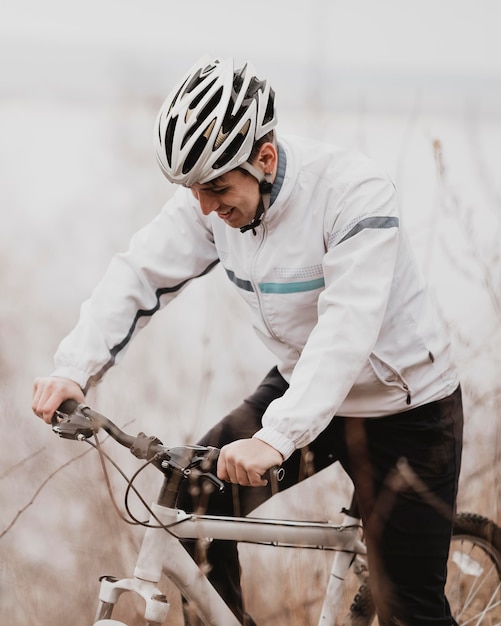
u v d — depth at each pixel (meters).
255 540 4.51
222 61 4.22
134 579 4.00
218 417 6.21
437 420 4.72
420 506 4.62
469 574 5.59
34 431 5.98
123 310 4.73
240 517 4.67
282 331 4.70
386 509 4.65
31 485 5.63
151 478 5.86
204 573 4.32
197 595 4.29
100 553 5.11
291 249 4.48
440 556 4.67
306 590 5.05
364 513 4.73
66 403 4.29
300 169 4.43
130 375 6.25
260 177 4.25
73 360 4.48
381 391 4.65
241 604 4.79
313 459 5.00
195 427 5.02
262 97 4.17
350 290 4.19
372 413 4.69
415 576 4.66
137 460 5.95
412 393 4.66
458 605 5.52
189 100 4.05
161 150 4.12
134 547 5.12
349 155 4.48
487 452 5.64
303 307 4.58
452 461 4.75
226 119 4.04
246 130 4.11
